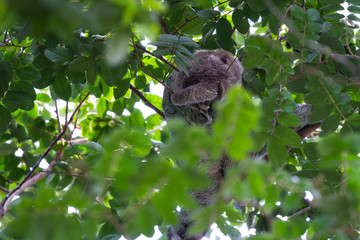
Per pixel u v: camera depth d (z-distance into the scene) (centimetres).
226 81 1018
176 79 1077
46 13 243
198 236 1088
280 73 732
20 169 1227
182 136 378
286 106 664
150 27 292
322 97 775
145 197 396
